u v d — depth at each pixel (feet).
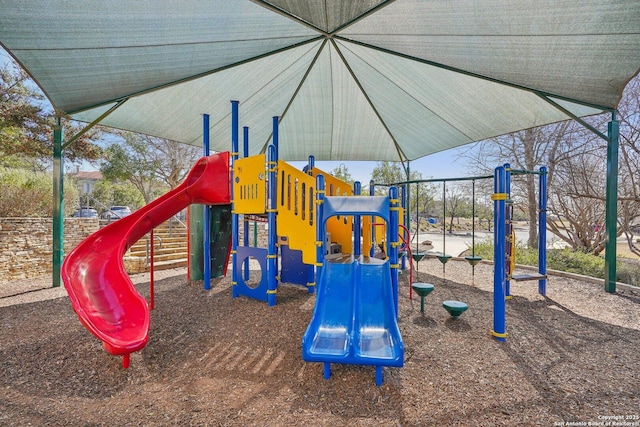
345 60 16.46
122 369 8.82
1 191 24.77
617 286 17.22
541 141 30.83
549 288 17.43
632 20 9.41
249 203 15.20
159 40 11.60
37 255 22.62
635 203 24.57
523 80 13.60
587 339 10.67
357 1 10.19
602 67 11.78
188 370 8.77
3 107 24.41
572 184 27.78
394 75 16.87
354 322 9.10
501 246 10.59
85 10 9.65
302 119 23.13
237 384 8.04
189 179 15.96
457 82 15.93
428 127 22.49
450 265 25.58
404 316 12.92
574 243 28.96
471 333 11.14
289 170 14.61
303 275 17.13
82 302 9.96
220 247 20.07
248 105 19.75
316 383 7.98
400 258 21.80
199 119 20.49
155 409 7.08
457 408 6.94
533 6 9.41
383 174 67.56
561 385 7.86
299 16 11.41
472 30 11.05
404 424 6.45
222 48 13.08
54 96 13.82
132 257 23.68
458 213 71.82
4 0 8.98
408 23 11.42
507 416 6.68
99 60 12.04
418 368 8.64
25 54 11.13
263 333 11.10
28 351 9.80
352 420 6.60
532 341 10.48
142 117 19.22
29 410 7.05
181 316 12.85
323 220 10.85
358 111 22.09
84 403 7.33
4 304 14.78
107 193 65.21
